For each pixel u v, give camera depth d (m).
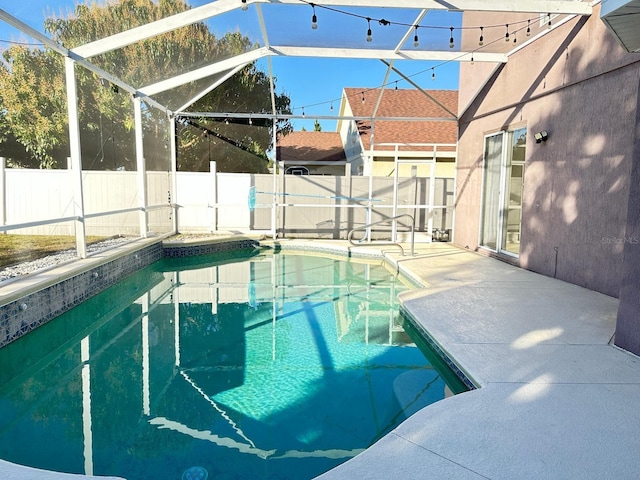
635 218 3.14
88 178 9.36
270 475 2.33
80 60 5.57
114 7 5.63
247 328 4.86
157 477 2.33
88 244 7.89
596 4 4.97
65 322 4.77
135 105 7.84
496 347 3.35
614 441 2.11
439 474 1.86
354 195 10.45
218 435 2.75
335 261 8.80
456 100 14.12
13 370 3.77
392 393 3.31
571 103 5.49
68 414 3.01
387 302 5.98
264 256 9.35
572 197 5.49
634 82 4.47
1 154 8.79
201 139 12.76
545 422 2.27
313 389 3.38
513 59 6.95
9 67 7.47
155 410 3.06
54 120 8.60
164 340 4.49
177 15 5.48
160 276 7.55
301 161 16.52
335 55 7.22
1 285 4.13
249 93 10.99
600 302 4.63
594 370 2.92
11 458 2.50
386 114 13.60
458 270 6.51
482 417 2.32
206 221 10.48
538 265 6.25
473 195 8.55
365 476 1.84
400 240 10.08
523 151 6.85
